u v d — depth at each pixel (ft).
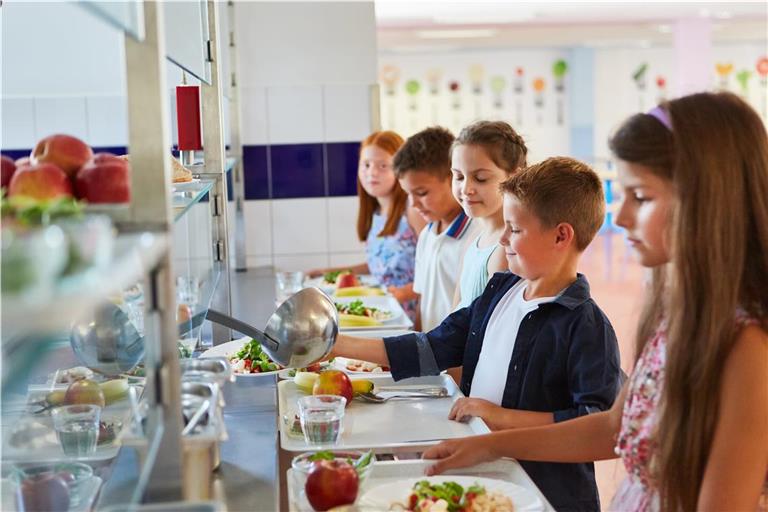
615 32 32.91
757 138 3.83
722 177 3.77
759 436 3.81
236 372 6.63
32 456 4.22
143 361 4.94
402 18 26.58
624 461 4.42
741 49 38.68
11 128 11.00
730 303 3.80
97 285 2.07
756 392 3.80
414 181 8.82
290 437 5.32
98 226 2.48
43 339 2.68
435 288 8.85
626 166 3.98
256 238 13.10
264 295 10.42
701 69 30.50
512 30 31.40
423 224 10.79
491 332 6.16
